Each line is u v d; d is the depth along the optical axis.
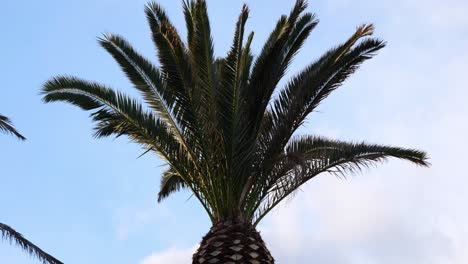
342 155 13.70
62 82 13.11
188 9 13.35
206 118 12.89
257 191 13.53
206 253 12.98
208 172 13.30
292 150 13.98
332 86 13.22
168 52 12.62
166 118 13.12
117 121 13.25
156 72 12.98
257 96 13.40
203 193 13.55
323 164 13.66
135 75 13.00
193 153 13.30
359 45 13.22
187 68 12.68
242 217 13.39
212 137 13.03
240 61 12.69
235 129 12.86
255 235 13.26
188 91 12.77
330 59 13.18
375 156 13.80
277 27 14.36
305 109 13.22
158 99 13.02
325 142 14.38
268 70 13.40
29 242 13.02
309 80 13.12
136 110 13.14
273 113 13.39
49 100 13.27
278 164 13.34
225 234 13.06
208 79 12.71
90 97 13.22
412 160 13.88
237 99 12.76
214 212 13.50
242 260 12.83
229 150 12.99
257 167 13.40
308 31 13.65
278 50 13.34
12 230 12.91
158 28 12.80
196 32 12.60
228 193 13.30
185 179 13.63
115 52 13.03
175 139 13.46
